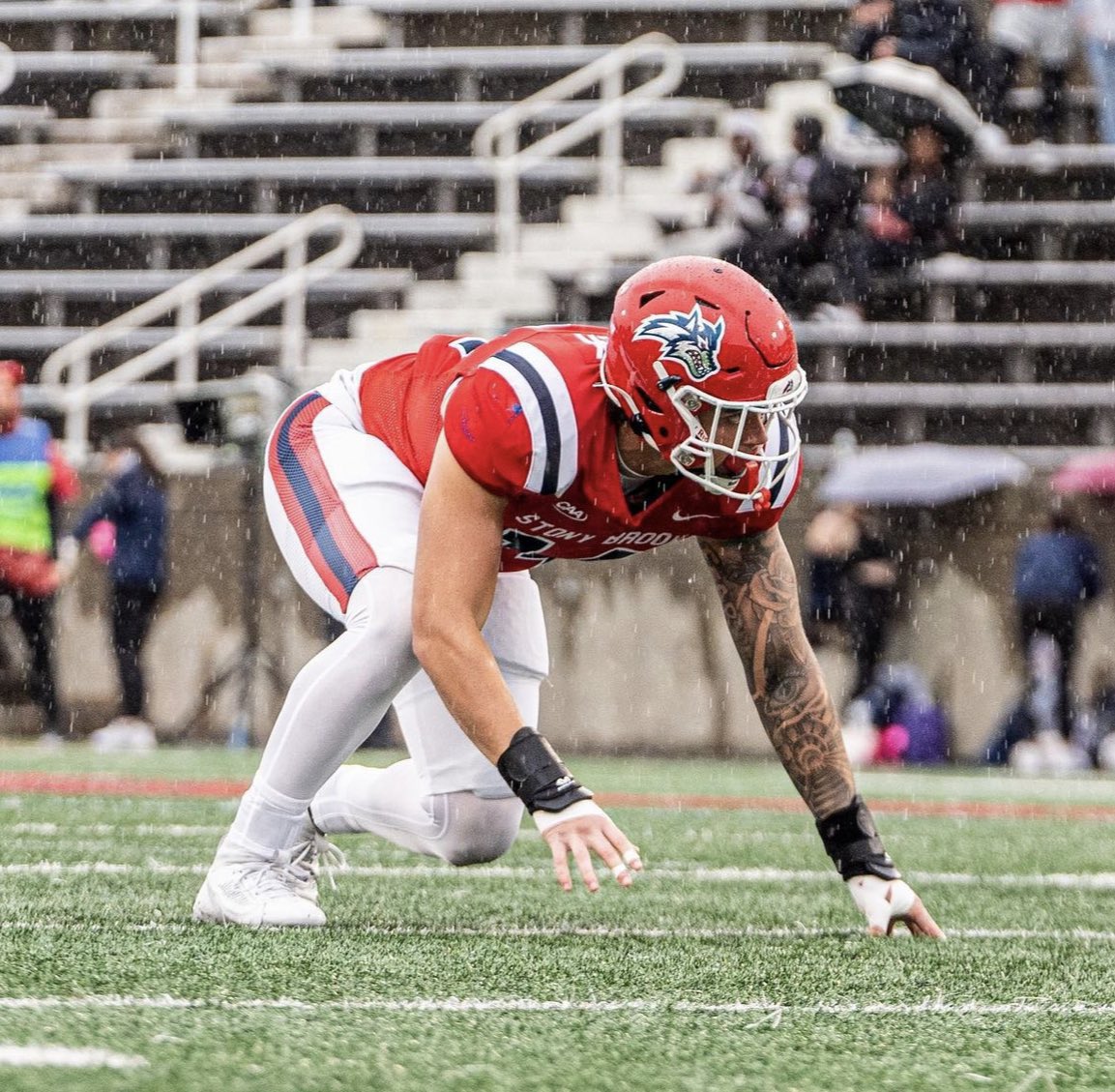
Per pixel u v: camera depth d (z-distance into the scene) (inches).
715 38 2143.2
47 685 1400.1
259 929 406.6
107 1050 252.2
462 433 355.6
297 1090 232.8
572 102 2112.5
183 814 788.0
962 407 1648.6
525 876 575.8
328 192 2037.4
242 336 1834.4
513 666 440.1
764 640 421.1
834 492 1449.3
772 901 514.9
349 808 454.3
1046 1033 294.0
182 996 303.0
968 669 1464.1
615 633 1494.8
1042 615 1403.8
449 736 436.5
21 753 1314.0
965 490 1432.1
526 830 768.9
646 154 2026.3
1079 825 871.7
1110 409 1638.8
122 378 1736.0
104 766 1162.6
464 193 2022.6
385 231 1951.3
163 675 1512.1
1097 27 1782.7
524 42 2187.5
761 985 339.9
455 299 1852.9
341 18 2222.0
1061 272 1702.8
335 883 489.7
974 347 1676.9
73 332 1900.8
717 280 347.9
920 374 1679.4
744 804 958.4
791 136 1621.6
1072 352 1674.5
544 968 353.1
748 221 1620.3
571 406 352.5
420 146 2080.5
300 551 419.8
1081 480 1446.9
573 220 1882.4
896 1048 275.6
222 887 417.7
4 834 678.5
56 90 2191.2
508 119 1914.4
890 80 1567.4
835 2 2119.8
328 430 430.0
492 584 362.6
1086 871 651.5
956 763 1460.4
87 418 1777.8
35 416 1795.0
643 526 377.4
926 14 1685.5
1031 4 1781.5
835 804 427.2
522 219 1979.6
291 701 414.9
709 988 333.7
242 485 1507.1
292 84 2153.1
